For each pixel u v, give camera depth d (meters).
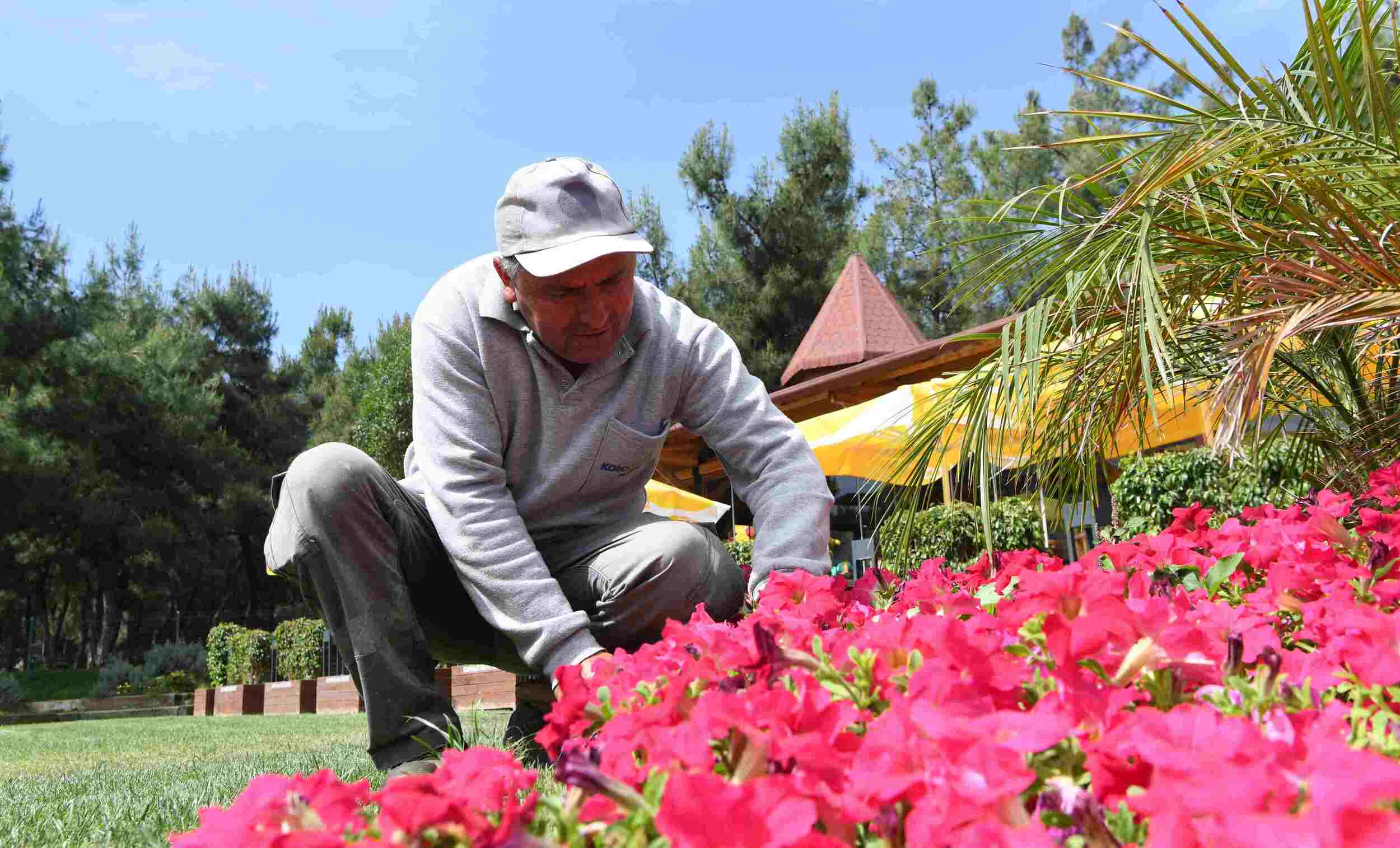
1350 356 3.08
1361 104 2.68
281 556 2.23
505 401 2.37
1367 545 1.82
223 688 17.64
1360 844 0.53
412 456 2.65
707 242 23.64
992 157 24.55
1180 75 2.63
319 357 38.41
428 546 2.51
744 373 2.57
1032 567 1.98
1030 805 0.81
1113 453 3.35
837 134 23.52
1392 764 0.56
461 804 0.77
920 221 25.06
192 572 29.66
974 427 2.90
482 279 2.41
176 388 27.59
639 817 0.77
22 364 23.61
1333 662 1.12
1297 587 1.52
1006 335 2.66
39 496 23.67
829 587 1.85
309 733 7.61
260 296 35.69
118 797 2.58
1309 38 2.45
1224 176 2.59
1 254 22.27
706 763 0.79
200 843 0.85
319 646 17.92
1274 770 0.61
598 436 2.43
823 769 0.77
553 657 2.07
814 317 22.84
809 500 2.37
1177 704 0.98
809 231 22.89
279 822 0.85
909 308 23.58
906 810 0.76
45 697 24.64
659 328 2.52
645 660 1.36
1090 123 3.13
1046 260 3.00
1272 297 2.62
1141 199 2.51
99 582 30.25
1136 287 2.71
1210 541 2.06
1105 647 0.95
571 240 2.11
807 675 0.97
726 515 10.92
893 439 6.11
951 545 6.58
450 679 13.61
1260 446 3.50
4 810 2.40
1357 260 2.50
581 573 2.49
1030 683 1.01
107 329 26.69
